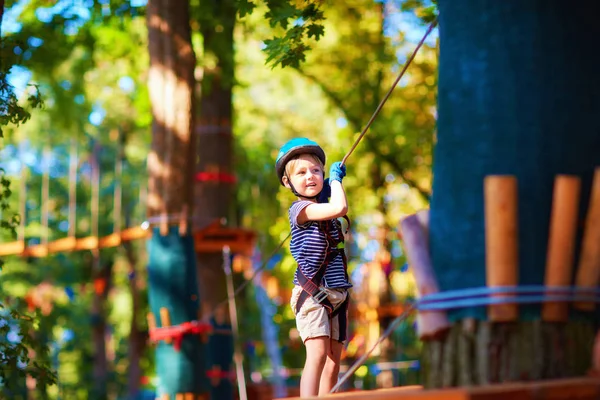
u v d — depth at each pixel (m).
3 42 8.98
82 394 29.64
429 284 4.23
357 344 17.86
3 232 26.45
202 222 12.38
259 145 22.47
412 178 20.19
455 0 4.38
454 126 4.30
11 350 8.43
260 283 15.72
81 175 27.61
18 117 8.29
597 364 3.91
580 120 4.17
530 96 4.17
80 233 28.19
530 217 4.09
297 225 5.61
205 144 13.85
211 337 12.90
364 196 20.50
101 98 24.42
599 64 4.27
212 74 13.92
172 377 10.03
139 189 26.70
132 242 28.28
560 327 3.99
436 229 4.31
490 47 4.24
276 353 15.59
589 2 4.28
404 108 18.88
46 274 28.55
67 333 31.55
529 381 3.94
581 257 4.05
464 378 4.06
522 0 4.22
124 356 34.28
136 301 27.31
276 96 22.73
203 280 13.08
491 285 4.03
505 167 4.14
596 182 4.05
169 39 10.53
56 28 15.12
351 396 3.95
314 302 5.51
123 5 14.69
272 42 7.74
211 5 13.12
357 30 19.05
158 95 10.48
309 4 7.87
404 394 3.61
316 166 5.62
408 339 18.05
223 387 12.77
